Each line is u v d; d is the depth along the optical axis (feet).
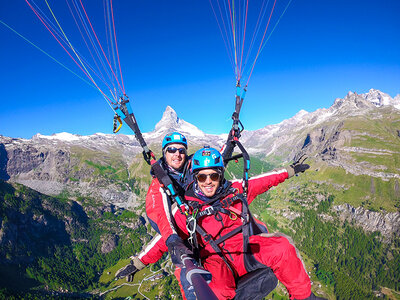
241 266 4.57
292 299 4.27
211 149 4.83
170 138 6.10
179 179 5.85
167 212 4.63
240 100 6.45
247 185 4.90
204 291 2.60
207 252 4.61
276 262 4.28
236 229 4.65
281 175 5.19
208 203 4.70
